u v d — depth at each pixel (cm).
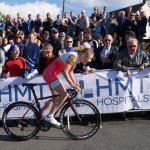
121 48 541
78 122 438
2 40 754
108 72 472
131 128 444
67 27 1134
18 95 468
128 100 479
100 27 1044
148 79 478
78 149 368
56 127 417
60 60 389
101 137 410
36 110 412
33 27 1240
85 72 467
